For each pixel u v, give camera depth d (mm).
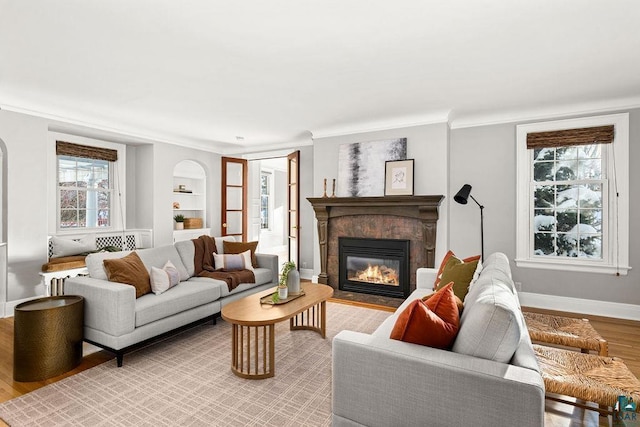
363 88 3301
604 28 2199
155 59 2664
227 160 6312
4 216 3727
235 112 4121
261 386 2246
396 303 4203
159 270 3146
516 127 4113
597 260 3814
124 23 2137
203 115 4258
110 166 5246
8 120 3707
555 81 3125
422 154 4266
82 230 4816
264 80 3094
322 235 4906
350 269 4828
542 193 4082
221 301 3469
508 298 1546
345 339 1592
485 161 4277
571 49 2494
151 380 2326
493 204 4246
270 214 8477
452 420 1328
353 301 4305
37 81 3139
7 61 2707
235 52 2533
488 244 4277
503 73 2939
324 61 2693
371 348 1507
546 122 3961
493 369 1296
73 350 2486
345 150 4758
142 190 5469
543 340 2201
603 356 2045
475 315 1472
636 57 2629
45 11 1997
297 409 1983
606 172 3773
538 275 4035
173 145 5645
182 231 5812
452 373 1327
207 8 1969
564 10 1998
